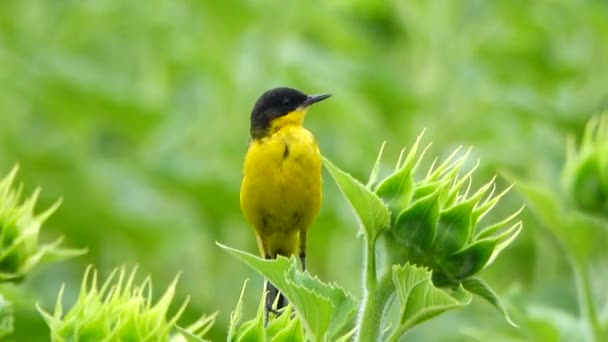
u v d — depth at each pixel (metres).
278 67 15.94
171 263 15.47
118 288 6.66
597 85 16.86
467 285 6.25
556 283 14.98
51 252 7.62
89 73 16.20
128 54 18.36
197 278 14.95
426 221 6.20
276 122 10.69
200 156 15.98
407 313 6.04
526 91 16.50
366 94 16.45
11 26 17.34
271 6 16.09
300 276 6.07
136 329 6.53
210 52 16.12
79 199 15.60
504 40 17.61
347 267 15.08
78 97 16.20
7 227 7.45
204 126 16.03
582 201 9.42
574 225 9.45
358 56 17.47
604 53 17.23
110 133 18.00
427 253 6.20
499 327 14.31
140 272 15.32
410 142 15.86
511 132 15.85
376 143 15.73
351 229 15.07
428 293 5.93
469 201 6.21
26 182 16.03
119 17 17.22
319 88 15.76
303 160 9.92
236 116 15.93
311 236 15.21
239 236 15.53
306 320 6.02
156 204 15.59
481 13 16.92
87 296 6.69
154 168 15.79
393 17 18.94
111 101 16.17
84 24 17.72
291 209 9.94
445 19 16.67
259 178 9.91
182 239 15.29
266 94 10.98
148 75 16.84
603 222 9.46
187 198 15.62
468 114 16.16
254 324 6.03
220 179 15.41
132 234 15.34
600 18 16.09
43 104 16.53
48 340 12.23
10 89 16.30
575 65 17.36
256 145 10.06
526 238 16.11
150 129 16.30
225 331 14.17
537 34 17.64
